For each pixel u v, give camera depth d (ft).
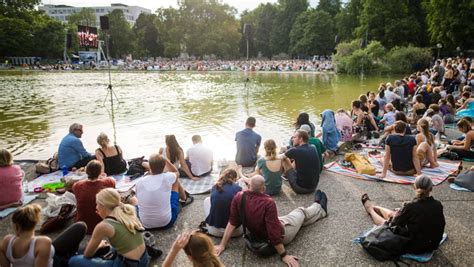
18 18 250.37
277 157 20.95
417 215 14.02
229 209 15.78
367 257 14.58
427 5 167.84
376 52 153.07
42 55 260.21
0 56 244.01
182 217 18.75
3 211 19.43
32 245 11.50
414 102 48.19
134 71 200.34
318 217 17.72
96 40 212.02
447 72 67.46
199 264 9.65
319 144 24.50
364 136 35.99
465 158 27.58
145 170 25.79
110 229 11.93
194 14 288.30
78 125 27.12
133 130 45.78
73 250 13.04
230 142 39.93
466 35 152.46
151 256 14.67
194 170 25.05
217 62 246.47
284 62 233.55
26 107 65.16
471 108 45.78
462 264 13.92
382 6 185.37
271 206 14.23
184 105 67.00
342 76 148.56
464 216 18.04
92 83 117.60
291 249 15.28
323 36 268.82
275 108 62.69
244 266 14.10
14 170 20.06
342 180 23.57
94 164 16.40
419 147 24.77
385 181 23.11
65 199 18.37
